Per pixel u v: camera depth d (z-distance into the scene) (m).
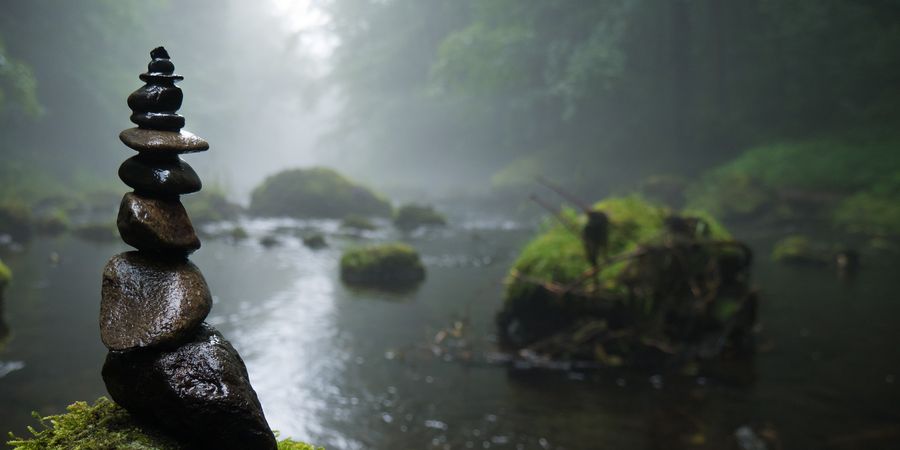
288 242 16.39
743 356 7.06
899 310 9.03
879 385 6.16
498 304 9.65
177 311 1.48
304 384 6.24
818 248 13.95
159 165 1.57
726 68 28.38
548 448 4.88
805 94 25.86
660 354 6.94
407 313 9.07
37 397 5.62
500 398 5.89
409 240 17.20
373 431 5.20
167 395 1.45
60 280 10.69
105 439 1.48
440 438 5.06
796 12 24.92
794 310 9.09
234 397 1.45
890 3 24.25
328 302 9.71
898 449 4.81
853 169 19.94
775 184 20.73
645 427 5.24
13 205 15.95
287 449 1.85
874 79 24.38
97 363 6.55
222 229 18.48
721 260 7.64
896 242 15.20
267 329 8.16
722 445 4.91
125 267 1.54
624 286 7.19
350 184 23.16
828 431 5.15
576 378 6.43
